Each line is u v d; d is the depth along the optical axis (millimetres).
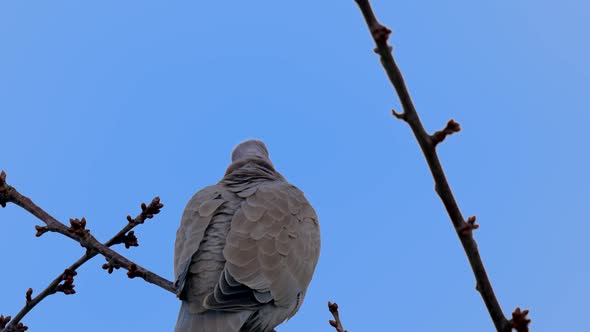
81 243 11844
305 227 12430
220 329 10742
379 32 6820
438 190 7375
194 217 12102
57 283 11711
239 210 12086
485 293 7504
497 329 7543
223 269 11258
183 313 11109
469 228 7328
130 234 12234
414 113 7215
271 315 11586
